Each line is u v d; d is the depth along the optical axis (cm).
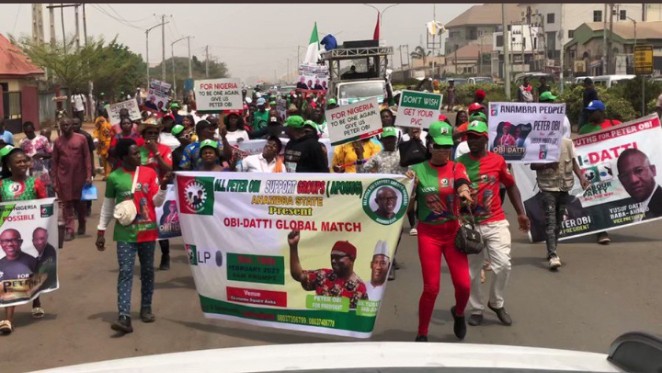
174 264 1001
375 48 2795
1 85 3378
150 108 1858
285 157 898
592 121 1095
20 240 727
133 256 697
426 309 615
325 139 1249
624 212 1061
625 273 880
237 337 675
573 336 660
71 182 1178
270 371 213
